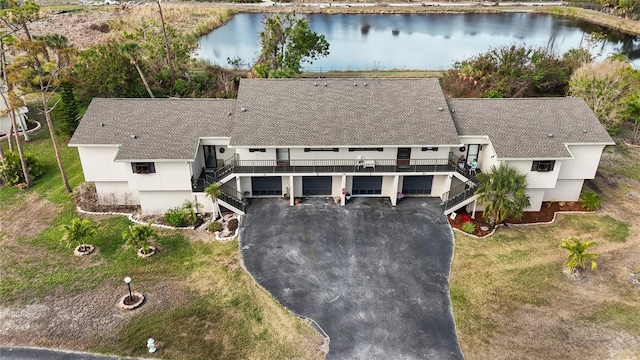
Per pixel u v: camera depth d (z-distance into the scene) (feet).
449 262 101.96
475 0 426.51
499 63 193.57
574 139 113.39
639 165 141.38
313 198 123.24
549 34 320.09
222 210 118.42
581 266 99.91
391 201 121.60
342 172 115.75
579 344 82.48
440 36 314.35
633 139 156.66
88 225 104.22
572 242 107.76
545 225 114.21
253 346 81.71
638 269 99.86
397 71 220.43
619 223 114.93
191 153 109.40
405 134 114.83
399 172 115.75
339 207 119.75
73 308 88.89
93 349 80.53
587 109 123.44
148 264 100.73
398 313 88.69
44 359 78.38
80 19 292.40
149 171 109.40
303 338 83.20
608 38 311.06
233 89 188.96
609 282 96.53
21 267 99.45
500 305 90.79
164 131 115.85
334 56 259.60
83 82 160.15
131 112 121.29
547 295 93.20
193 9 340.18
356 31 323.16
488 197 109.29
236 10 364.58
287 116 119.85
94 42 241.35
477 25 346.95
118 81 160.97
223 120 120.98
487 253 104.68
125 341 82.07
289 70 181.98
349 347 81.56
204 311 88.63
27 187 128.47
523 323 86.84
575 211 119.44
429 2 417.08
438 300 91.86
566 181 119.75
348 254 103.91
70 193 125.08
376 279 96.89
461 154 121.70
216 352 80.53
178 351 80.53
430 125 117.60
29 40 126.00
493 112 123.65
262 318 87.25
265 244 106.83
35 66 135.33
